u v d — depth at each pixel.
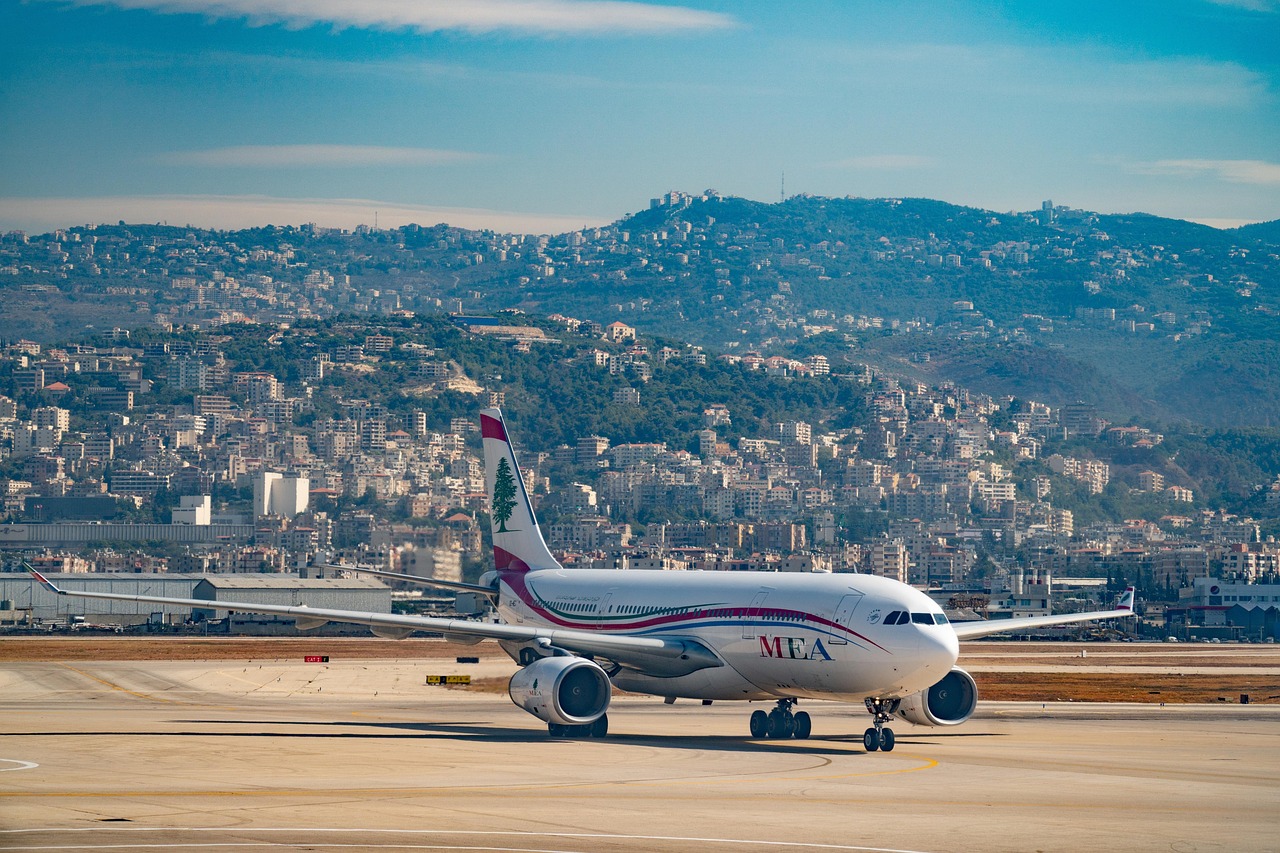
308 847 124.69
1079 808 159.88
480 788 164.88
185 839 128.12
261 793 158.38
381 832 132.50
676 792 163.88
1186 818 154.25
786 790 167.62
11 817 140.12
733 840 131.62
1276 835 143.50
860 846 130.25
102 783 166.75
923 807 156.50
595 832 134.50
